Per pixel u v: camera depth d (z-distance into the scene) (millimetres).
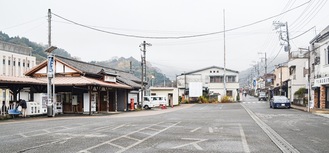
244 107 37188
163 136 10969
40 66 27578
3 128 13508
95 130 12859
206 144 9141
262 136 11008
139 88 37625
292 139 10391
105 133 11797
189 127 14188
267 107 36719
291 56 46125
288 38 41812
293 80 43812
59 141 9641
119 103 33625
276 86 60406
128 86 32812
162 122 17094
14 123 16219
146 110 35156
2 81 18391
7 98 25750
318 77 29969
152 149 8266
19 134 11367
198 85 61094
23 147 8492
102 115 24891
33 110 22359
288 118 20094
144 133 11867
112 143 9305
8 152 7750
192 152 7828
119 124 15812
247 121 17609
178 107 43500
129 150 8102
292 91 43875
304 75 41531
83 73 26750
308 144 9320
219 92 69750
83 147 8539
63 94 27641
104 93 31578
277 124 15875
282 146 8797
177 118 20438
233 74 69812
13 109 20281
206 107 40000
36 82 21969
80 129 13227
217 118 20109
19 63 60250
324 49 28094
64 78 26516
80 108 27141
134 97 38438
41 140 9836
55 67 27391
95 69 31625
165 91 47656
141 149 8258
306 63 37812
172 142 9531
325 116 21797
